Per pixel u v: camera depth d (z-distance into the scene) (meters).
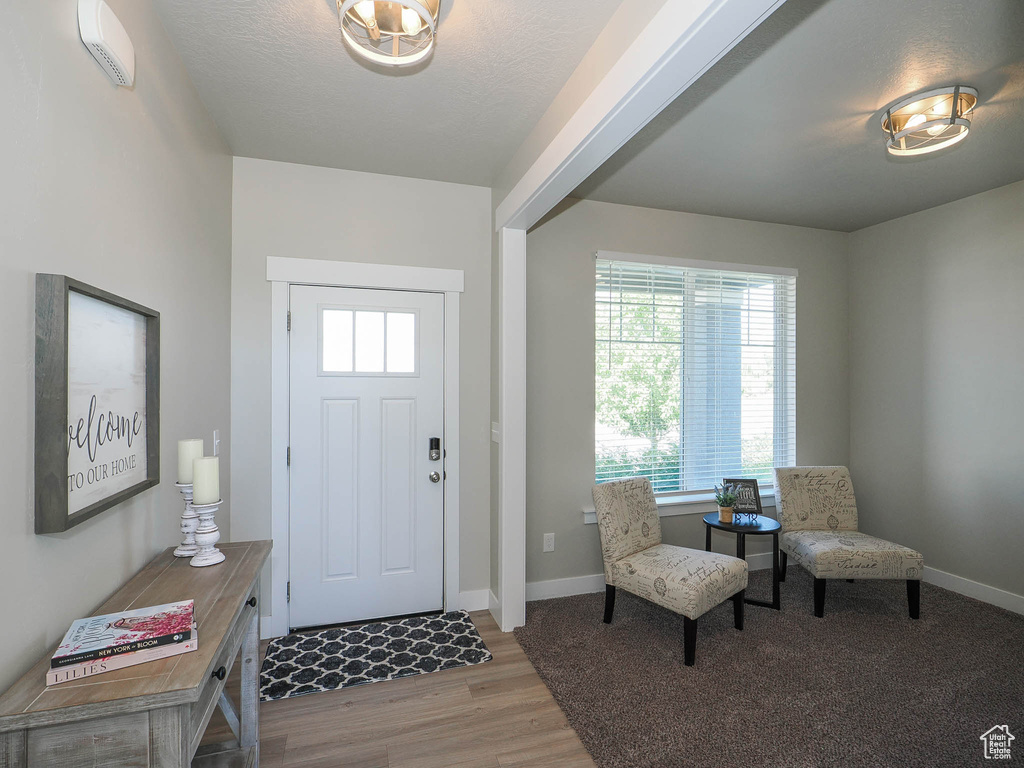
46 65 1.00
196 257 2.02
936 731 1.93
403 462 2.92
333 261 2.79
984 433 3.12
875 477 3.76
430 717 2.03
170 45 1.73
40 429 0.98
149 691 0.88
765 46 1.77
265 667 2.38
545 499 3.20
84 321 1.12
